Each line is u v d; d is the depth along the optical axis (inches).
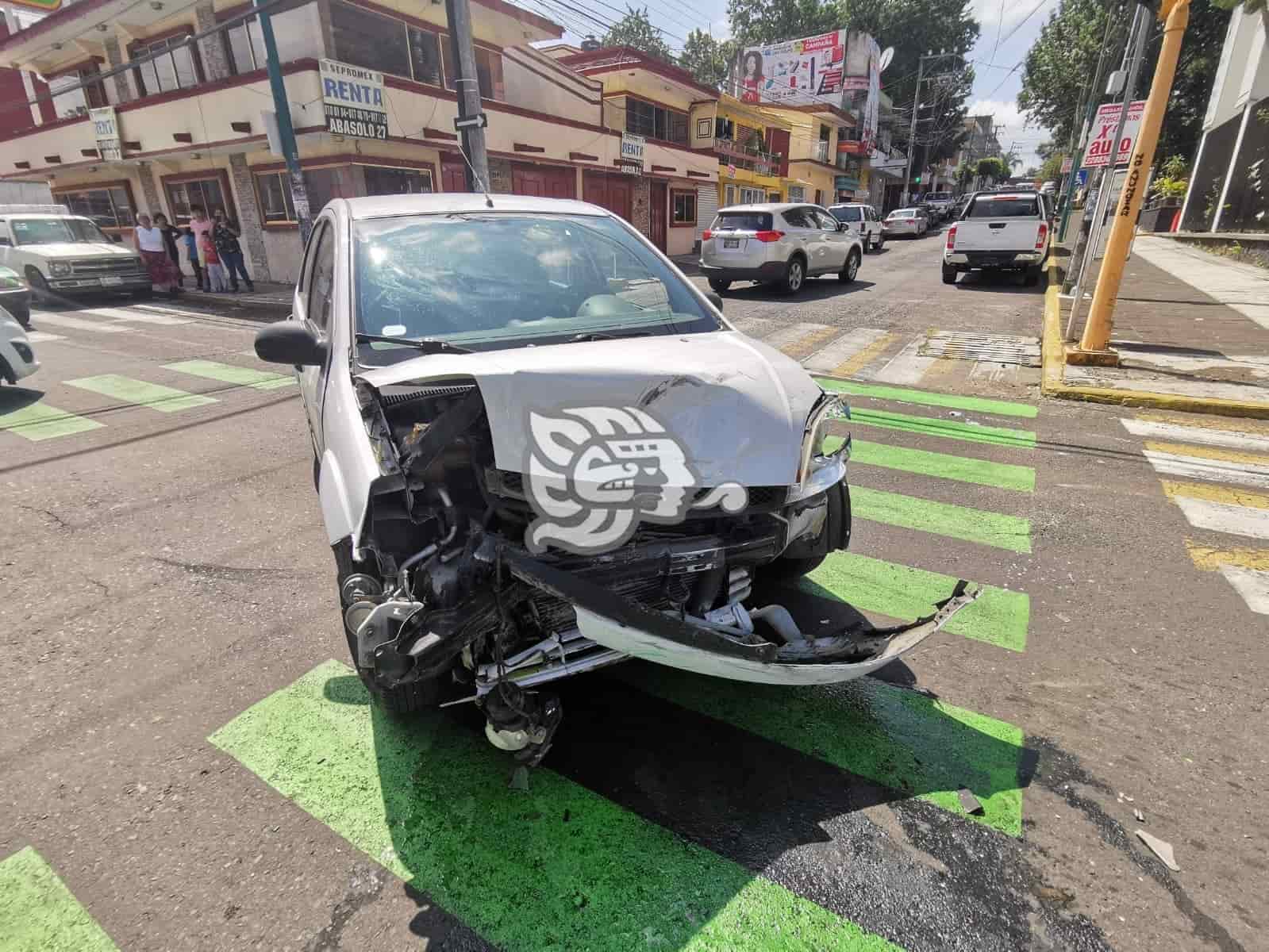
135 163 749.9
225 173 683.4
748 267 549.3
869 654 94.9
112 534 169.6
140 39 700.0
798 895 78.0
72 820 88.4
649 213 940.0
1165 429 237.6
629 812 89.0
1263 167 741.3
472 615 77.9
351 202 136.5
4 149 818.2
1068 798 90.7
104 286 586.9
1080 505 181.2
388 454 84.8
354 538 81.7
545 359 92.8
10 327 282.0
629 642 78.7
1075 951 71.3
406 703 95.3
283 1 410.3
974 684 113.4
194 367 357.1
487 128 630.5
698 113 1043.3
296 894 78.2
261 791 92.6
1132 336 357.7
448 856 82.9
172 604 138.8
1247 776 94.0
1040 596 139.3
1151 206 1161.4
